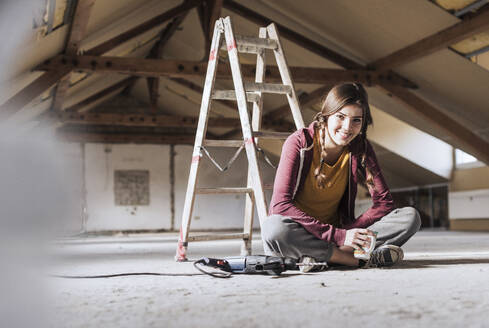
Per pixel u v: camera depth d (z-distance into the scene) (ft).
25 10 13.47
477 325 2.95
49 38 18.06
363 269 6.31
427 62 22.17
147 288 4.86
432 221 35.70
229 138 46.50
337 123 6.16
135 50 33.09
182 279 5.66
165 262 8.52
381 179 6.74
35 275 6.10
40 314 3.52
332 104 6.16
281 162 6.47
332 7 21.71
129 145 48.52
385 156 34.88
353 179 6.70
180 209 49.01
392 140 33.06
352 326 2.95
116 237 29.40
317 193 6.60
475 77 21.27
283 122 37.68
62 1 15.23
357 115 6.11
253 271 6.00
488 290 4.38
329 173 6.57
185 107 43.73
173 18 27.43
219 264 6.10
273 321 3.12
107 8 19.74
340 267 6.46
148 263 8.38
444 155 34.09
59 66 21.42
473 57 20.34
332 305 3.68
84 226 46.03
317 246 6.10
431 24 19.54
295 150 6.39
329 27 23.44
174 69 23.27
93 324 3.16
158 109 48.42
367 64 25.08
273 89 8.07
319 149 6.48
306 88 30.58
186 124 39.60
